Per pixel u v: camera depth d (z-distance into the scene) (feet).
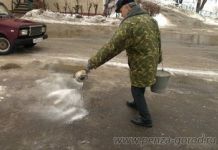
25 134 14.32
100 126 15.40
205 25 86.48
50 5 82.07
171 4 134.00
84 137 14.25
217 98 20.66
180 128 15.67
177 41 50.16
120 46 13.60
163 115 17.20
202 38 56.24
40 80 22.13
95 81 22.72
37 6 81.51
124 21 13.61
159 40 14.60
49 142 13.69
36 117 16.08
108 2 81.87
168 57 34.47
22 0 82.94
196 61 33.14
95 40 44.78
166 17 94.48
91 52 34.32
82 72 14.40
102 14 81.15
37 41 32.07
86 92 20.15
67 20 72.64
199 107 18.78
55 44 38.42
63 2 81.35
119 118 16.42
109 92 20.39
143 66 13.84
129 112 17.26
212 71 28.48
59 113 16.70
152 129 15.35
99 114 16.83
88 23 70.49
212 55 37.88
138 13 13.65
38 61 27.99
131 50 13.89
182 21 90.63
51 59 29.14
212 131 15.52
